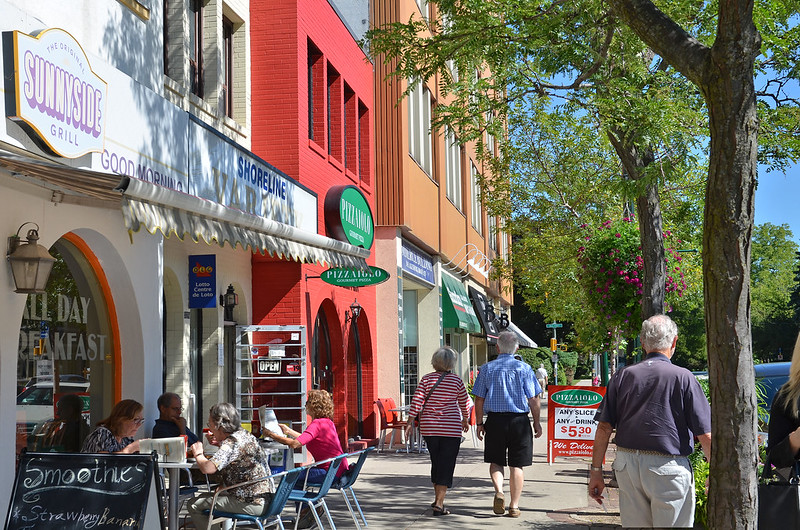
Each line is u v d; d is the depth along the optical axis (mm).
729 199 5238
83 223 8289
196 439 9141
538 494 11633
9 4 7066
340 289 17453
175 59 11617
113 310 9211
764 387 10812
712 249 5277
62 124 7520
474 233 33219
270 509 7305
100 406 9047
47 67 7293
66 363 8477
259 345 14164
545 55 10992
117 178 6383
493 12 10992
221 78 13000
